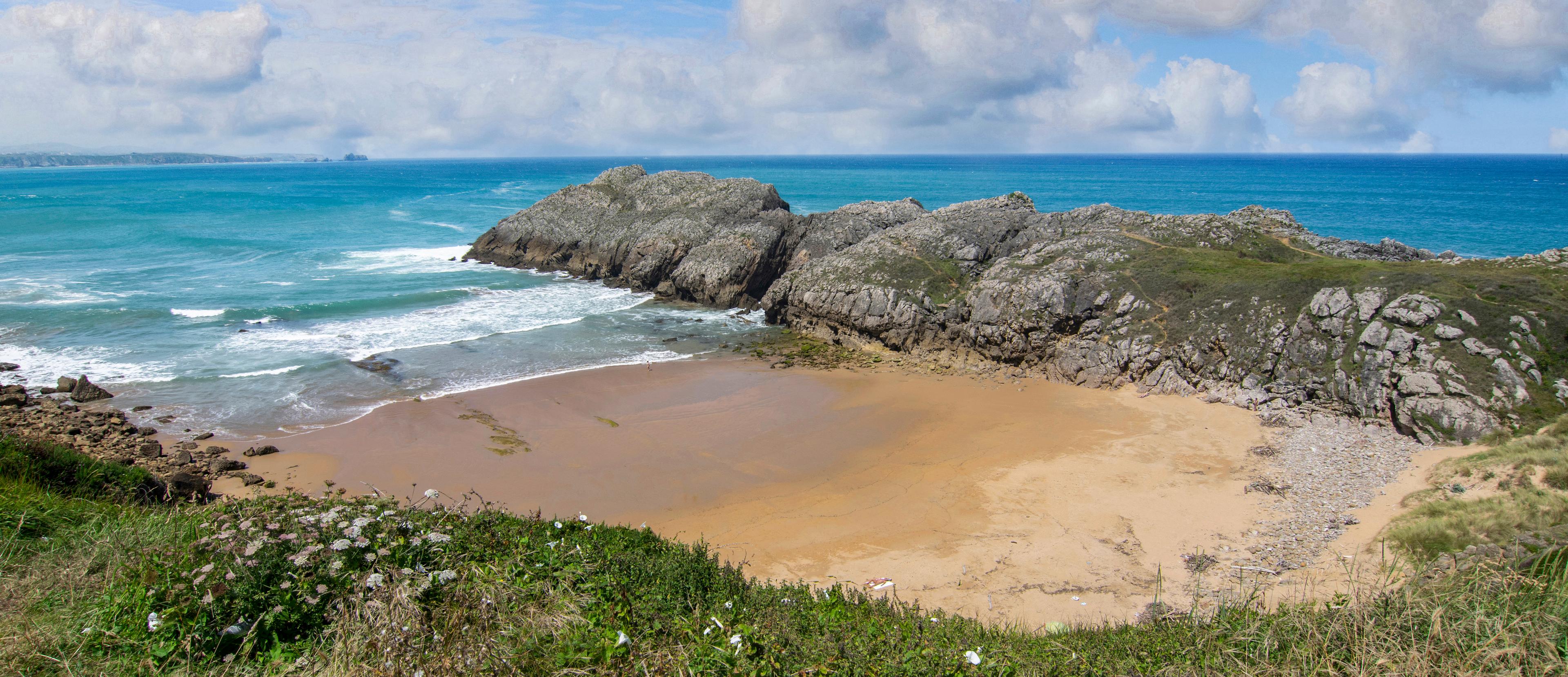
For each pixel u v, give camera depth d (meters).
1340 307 29.05
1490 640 6.48
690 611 9.09
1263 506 20.50
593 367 34.66
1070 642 9.56
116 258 55.50
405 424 26.89
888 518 20.58
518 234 59.34
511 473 23.34
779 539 19.38
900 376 34.50
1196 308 32.75
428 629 6.97
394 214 92.25
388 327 39.56
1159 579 12.80
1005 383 33.38
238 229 72.75
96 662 6.38
